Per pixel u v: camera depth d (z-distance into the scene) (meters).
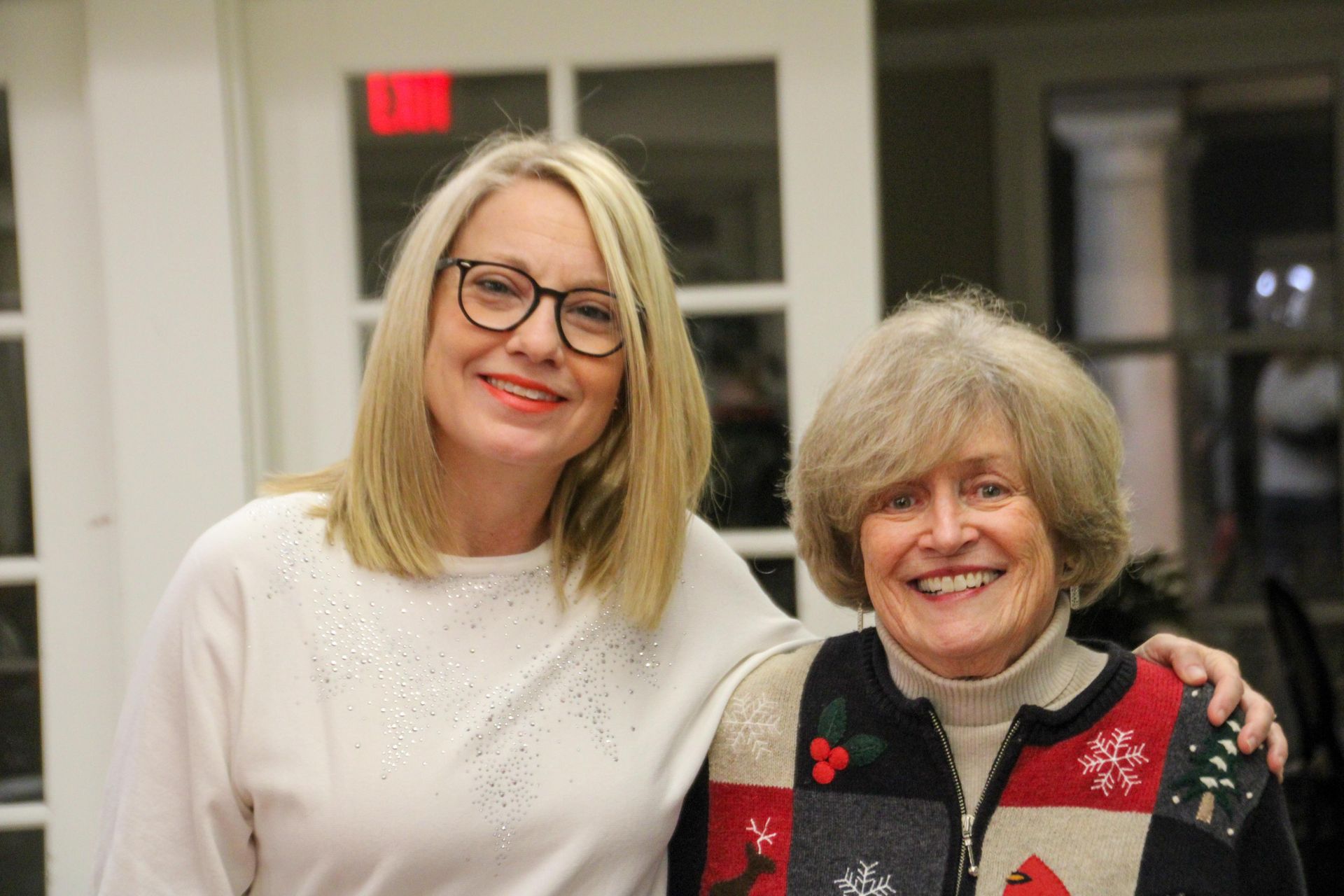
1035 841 1.17
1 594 1.98
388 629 1.24
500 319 1.22
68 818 1.96
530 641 1.28
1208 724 1.20
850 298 1.96
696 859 1.32
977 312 1.27
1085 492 1.19
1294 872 1.17
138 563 1.88
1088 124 3.46
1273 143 3.39
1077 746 1.20
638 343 1.25
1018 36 3.43
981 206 3.51
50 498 1.96
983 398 1.17
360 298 1.98
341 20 1.95
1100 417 1.21
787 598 1.98
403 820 1.16
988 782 1.21
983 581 1.20
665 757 1.30
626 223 1.25
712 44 1.95
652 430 1.29
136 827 1.18
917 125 3.52
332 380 1.97
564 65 1.96
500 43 1.96
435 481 1.27
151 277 1.88
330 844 1.15
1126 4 3.31
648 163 1.99
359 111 1.97
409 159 1.98
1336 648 3.37
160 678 1.20
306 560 1.25
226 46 1.89
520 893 1.19
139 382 1.88
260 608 1.21
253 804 1.19
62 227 1.95
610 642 1.32
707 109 1.98
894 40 3.48
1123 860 1.14
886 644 1.27
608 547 1.35
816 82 1.95
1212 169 3.43
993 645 1.19
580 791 1.22
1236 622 3.44
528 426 1.22
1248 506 3.45
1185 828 1.14
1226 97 3.40
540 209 1.23
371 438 1.26
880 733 1.28
